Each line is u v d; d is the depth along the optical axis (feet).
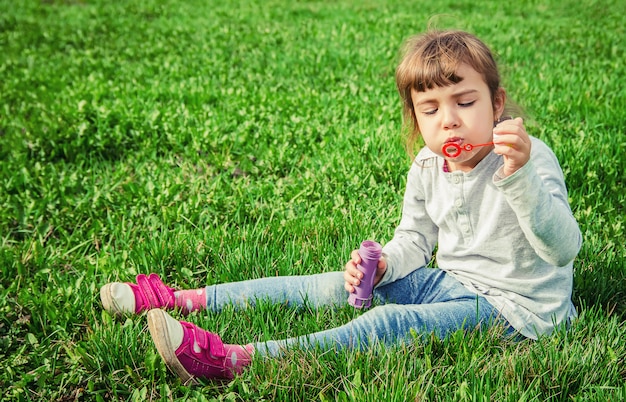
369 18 30.63
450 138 7.40
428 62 7.38
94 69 23.13
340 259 9.98
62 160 14.71
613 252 9.84
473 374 7.11
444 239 8.48
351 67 21.56
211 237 10.82
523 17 30.45
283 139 15.20
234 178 13.42
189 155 14.78
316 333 7.73
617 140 14.07
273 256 10.16
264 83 20.40
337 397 6.98
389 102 17.67
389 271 8.39
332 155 13.89
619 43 23.84
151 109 17.54
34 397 7.79
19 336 8.95
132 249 10.71
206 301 8.89
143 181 13.48
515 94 17.66
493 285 7.97
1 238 11.66
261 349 7.71
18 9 37.42
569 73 20.10
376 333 7.66
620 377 7.28
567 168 12.70
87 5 38.42
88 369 8.02
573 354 7.27
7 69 23.85
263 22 30.94
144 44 26.73
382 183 12.69
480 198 7.81
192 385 7.63
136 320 8.75
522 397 6.74
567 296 7.79
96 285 9.69
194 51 25.03
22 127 16.80
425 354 7.31
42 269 10.45
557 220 6.88
